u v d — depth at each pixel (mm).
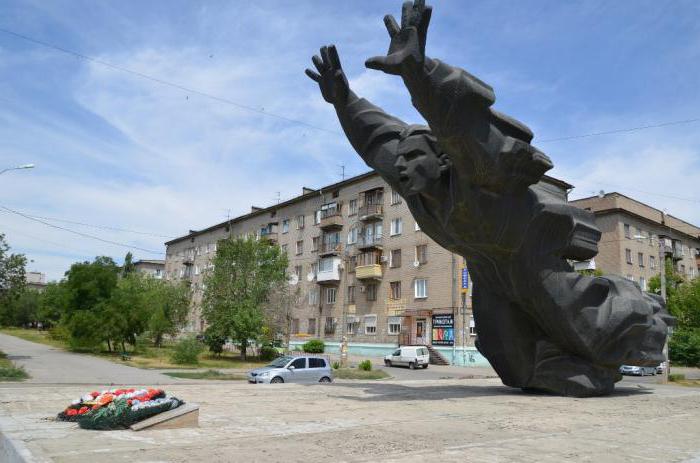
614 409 12172
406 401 12836
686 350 40406
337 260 49969
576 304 13953
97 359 34469
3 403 11266
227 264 39344
